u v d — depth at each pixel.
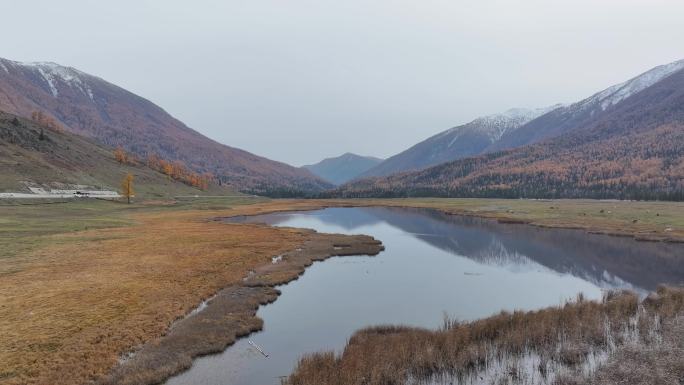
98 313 32.66
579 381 21.16
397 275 50.28
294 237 79.56
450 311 35.88
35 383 21.64
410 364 23.73
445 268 54.50
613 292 38.84
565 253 64.88
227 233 83.25
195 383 22.94
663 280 47.09
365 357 24.06
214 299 38.28
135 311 33.44
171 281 43.28
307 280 47.50
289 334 30.52
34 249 58.09
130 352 26.55
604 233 83.94
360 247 69.62
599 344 26.47
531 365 24.19
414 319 33.81
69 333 28.44
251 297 39.06
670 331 26.47
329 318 34.09
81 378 22.41
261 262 54.78
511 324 28.73
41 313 32.31
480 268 54.53
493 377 22.88
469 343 26.09
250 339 29.53
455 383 22.27
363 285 45.28
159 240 70.62
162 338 28.36
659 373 20.75
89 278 43.38
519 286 44.97
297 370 23.25
